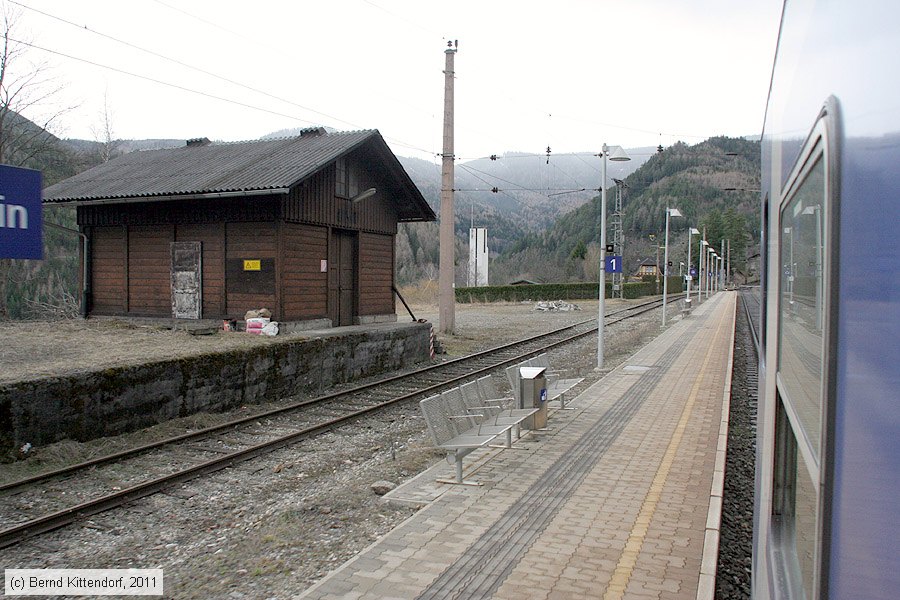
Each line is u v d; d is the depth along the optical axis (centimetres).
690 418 1023
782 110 304
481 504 640
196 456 877
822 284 170
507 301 5822
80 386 916
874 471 127
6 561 559
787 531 260
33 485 739
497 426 780
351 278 1866
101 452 895
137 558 567
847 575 139
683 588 462
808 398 195
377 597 454
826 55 185
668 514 608
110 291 1759
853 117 148
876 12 136
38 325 1548
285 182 1409
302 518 642
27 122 2573
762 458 356
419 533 568
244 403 1201
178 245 1655
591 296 6475
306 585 498
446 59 2369
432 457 859
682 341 2286
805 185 214
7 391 826
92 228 1783
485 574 487
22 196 312
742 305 5566
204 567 539
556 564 504
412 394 1271
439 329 2470
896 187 118
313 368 1391
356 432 1009
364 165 1881
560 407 1100
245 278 1572
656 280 8169
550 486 694
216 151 1928
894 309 119
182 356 1084
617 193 5172
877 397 126
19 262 3078
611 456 809
